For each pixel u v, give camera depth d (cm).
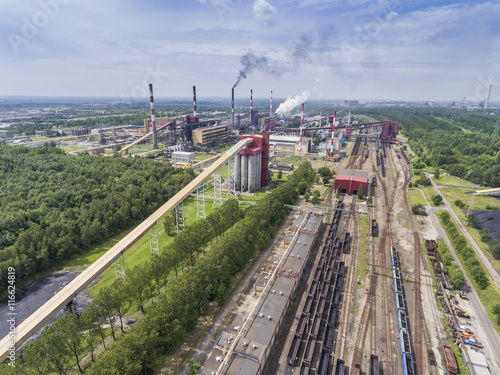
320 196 19650
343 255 12281
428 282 10656
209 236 12825
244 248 11212
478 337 8338
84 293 10238
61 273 11494
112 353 6475
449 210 17262
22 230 12662
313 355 7581
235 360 6738
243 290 10069
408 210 17412
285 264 10338
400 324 8531
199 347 7881
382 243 13375
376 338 8238
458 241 12838
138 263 11812
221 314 9006
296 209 16975
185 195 13462
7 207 14062
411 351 7669
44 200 14912
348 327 8588
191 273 8875
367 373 7244
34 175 18712
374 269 11338
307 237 12212
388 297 9825
